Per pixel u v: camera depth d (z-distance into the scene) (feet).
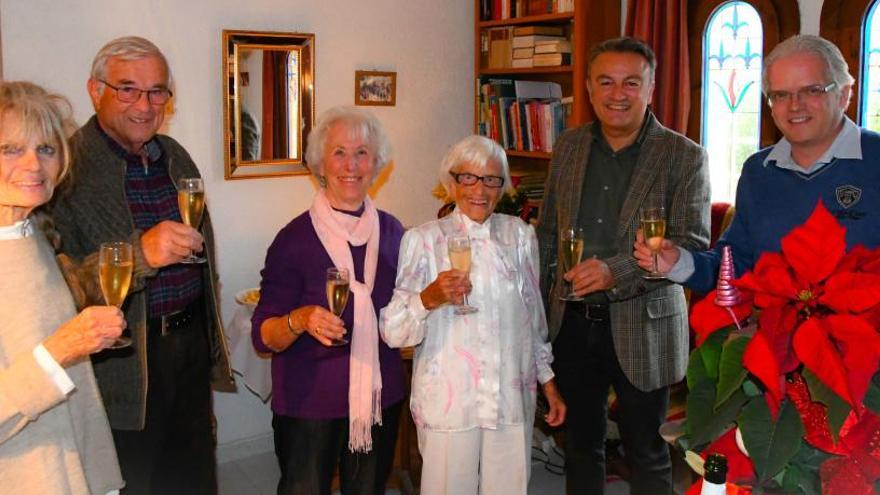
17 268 4.65
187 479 7.42
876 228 6.32
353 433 6.93
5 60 9.98
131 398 6.61
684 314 8.32
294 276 7.11
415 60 13.55
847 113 10.52
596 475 8.58
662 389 8.14
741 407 4.03
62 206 6.39
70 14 10.36
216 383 7.80
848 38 10.38
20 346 4.55
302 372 6.96
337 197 7.22
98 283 5.65
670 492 8.38
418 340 6.76
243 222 12.09
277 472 12.09
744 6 11.57
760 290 3.94
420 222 14.01
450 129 14.17
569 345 8.38
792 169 6.70
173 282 6.98
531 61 13.17
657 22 11.96
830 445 3.71
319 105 12.57
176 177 7.23
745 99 11.72
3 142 4.48
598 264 7.43
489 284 6.99
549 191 8.89
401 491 11.04
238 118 11.71
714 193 12.37
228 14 11.55
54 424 4.72
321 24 12.43
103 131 6.81
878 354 3.53
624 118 8.04
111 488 5.38
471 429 6.92
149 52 6.72
